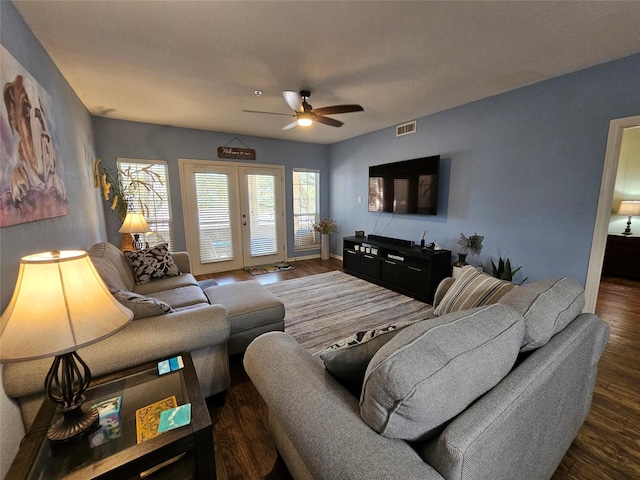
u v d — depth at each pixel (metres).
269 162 5.36
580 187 2.61
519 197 3.04
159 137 4.34
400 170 4.21
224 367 1.75
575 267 2.70
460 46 2.14
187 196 4.66
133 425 1.08
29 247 1.52
